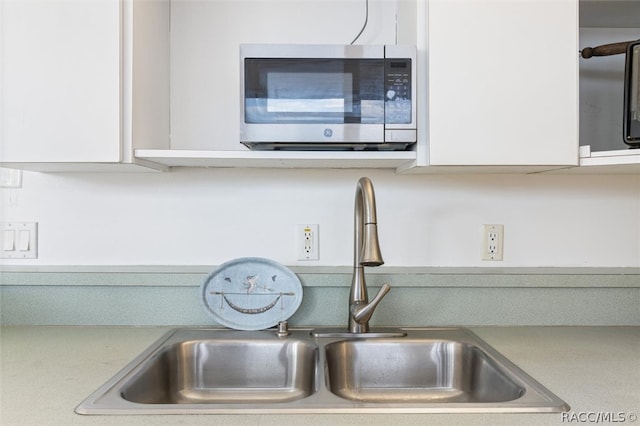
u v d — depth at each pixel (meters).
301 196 1.36
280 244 1.36
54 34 1.03
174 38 1.35
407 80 1.06
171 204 1.35
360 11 1.36
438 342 1.17
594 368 0.97
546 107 1.06
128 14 1.05
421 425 0.72
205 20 1.35
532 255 1.37
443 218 1.36
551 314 1.30
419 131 1.09
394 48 1.06
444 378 1.17
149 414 0.75
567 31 1.06
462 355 1.15
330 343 1.13
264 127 1.05
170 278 1.26
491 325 1.29
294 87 1.05
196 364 1.16
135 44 1.07
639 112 1.07
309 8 1.36
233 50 1.36
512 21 1.05
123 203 1.35
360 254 1.16
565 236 1.37
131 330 1.25
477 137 1.05
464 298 1.29
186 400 1.12
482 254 1.36
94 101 1.04
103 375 0.92
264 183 1.36
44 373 0.93
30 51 1.03
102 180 1.34
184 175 1.35
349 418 0.75
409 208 1.36
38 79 1.03
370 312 1.15
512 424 0.72
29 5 1.03
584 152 1.08
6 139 1.04
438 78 1.05
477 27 1.05
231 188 1.35
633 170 1.24
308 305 1.28
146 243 1.35
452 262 1.36
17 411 0.76
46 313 1.28
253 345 1.17
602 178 1.37
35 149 1.04
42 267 1.32
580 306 1.30
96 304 1.28
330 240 1.36
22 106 1.03
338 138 1.05
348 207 1.36
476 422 0.73
